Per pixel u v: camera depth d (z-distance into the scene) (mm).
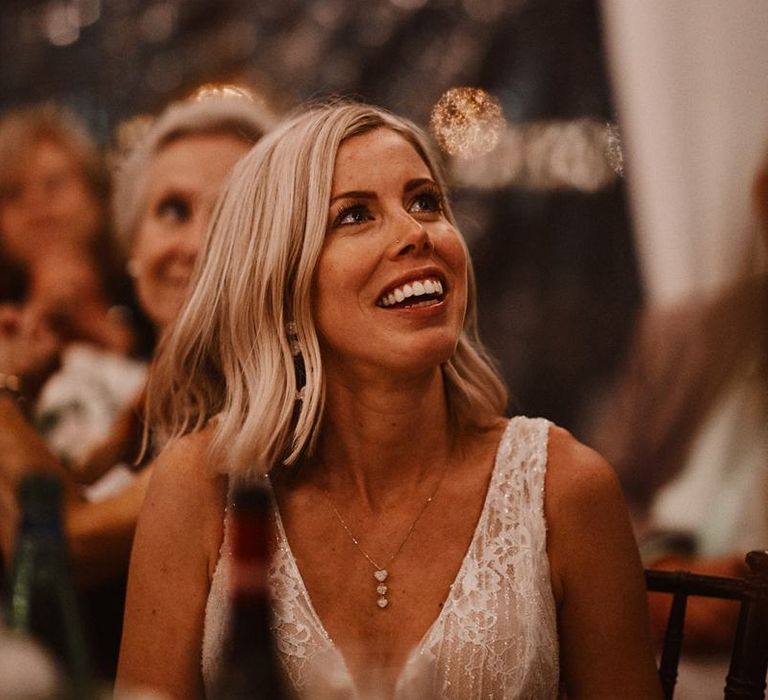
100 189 3420
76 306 3258
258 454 1700
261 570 962
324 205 1654
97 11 3805
